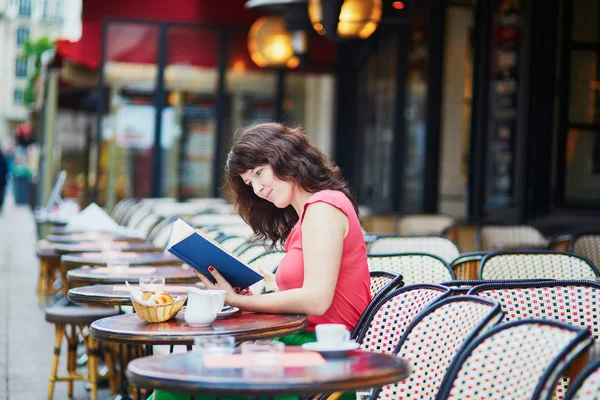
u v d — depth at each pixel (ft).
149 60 46.60
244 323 11.23
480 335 9.32
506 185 29.78
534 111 27.17
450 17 35.50
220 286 12.04
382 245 19.21
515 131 29.01
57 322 19.08
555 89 26.66
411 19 27.66
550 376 8.36
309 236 11.85
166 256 22.09
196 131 47.65
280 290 12.31
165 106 47.19
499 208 30.48
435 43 35.53
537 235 26.22
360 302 12.23
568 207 26.45
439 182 36.04
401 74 39.42
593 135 26.12
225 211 38.58
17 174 120.78
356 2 27.35
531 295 11.55
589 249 20.54
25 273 44.16
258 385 7.92
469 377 9.14
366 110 47.26
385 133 42.34
